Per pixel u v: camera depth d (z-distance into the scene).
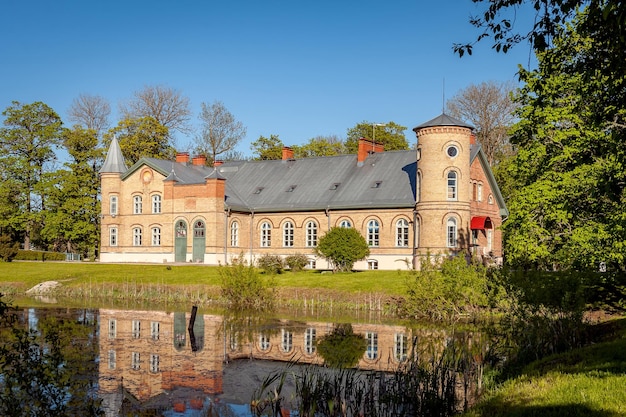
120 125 71.31
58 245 79.81
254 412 16.28
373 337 27.00
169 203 56.94
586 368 14.75
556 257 31.73
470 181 50.16
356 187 54.41
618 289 29.02
